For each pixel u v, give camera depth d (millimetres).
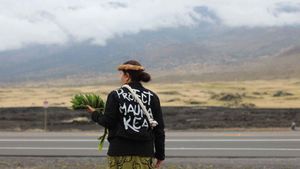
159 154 7367
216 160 17578
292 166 16297
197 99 69875
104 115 7234
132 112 7184
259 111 40219
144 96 7277
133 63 7414
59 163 16938
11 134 27578
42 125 33250
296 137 24734
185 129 30984
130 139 7148
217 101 65875
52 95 92562
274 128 31156
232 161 17344
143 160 7172
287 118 35969
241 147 20875
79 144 22031
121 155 7152
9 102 70938
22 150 20172
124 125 7164
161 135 7332
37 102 69812
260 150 19969
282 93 82000
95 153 19156
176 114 38875
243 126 32062
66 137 25328
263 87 114562
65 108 42875
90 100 7617
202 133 27703
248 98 73312
